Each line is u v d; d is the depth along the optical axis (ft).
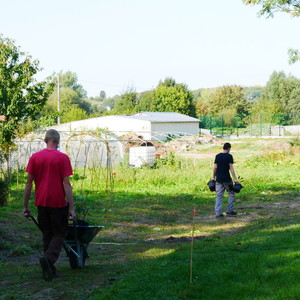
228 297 17.01
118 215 45.50
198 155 133.80
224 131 245.65
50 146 21.85
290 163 105.09
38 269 24.03
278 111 273.13
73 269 23.40
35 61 72.59
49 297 18.57
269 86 327.26
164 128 197.88
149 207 50.98
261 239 28.66
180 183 73.00
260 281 18.71
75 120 221.46
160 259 24.50
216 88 349.41
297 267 20.43
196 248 27.63
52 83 73.46
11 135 68.64
